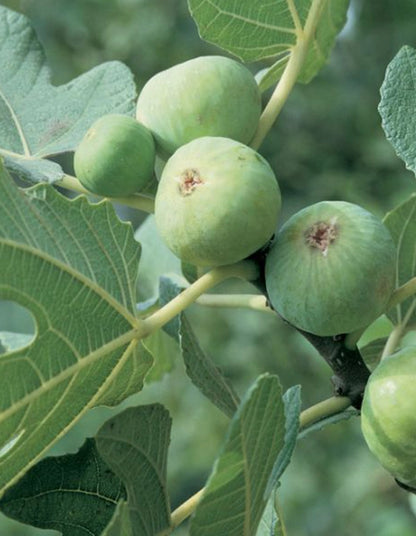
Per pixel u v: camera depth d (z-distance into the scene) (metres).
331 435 1.75
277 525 0.60
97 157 0.59
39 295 0.54
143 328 0.57
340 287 0.55
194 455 1.88
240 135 0.59
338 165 2.00
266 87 0.68
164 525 0.56
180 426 1.89
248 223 0.54
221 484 0.50
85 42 2.28
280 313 0.57
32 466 0.56
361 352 0.69
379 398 0.55
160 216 0.56
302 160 2.01
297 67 0.63
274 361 1.80
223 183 0.54
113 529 0.50
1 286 0.53
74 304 0.55
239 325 1.84
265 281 0.57
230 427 0.49
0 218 0.53
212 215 0.54
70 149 0.66
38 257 0.54
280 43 0.64
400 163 1.96
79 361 0.55
